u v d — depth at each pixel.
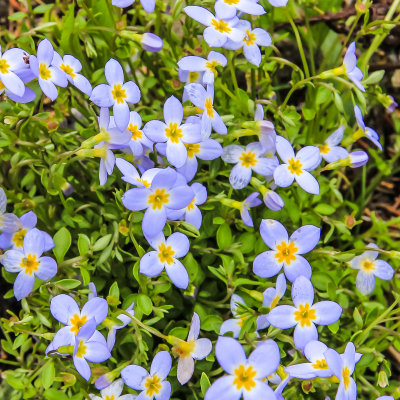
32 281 0.15
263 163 0.16
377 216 0.21
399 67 0.20
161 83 0.19
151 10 0.16
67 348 0.14
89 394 0.16
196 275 0.17
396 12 0.20
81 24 0.18
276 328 0.15
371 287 0.17
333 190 0.18
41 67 0.15
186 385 0.17
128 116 0.15
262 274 0.15
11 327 0.16
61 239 0.16
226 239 0.16
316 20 0.20
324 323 0.15
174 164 0.15
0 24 0.22
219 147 0.16
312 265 0.17
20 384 0.16
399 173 0.22
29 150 0.17
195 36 0.18
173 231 0.16
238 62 0.19
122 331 0.16
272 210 0.17
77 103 0.18
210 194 0.17
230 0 0.16
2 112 0.16
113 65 0.15
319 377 0.15
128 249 0.17
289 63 0.17
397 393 0.17
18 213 0.17
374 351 0.16
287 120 0.17
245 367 0.14
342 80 0.16
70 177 0.17
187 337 0.16
